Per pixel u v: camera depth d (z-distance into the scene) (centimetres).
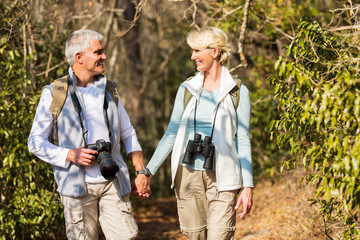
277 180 783
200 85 351
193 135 349
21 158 497
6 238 507
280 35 760
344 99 291
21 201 502
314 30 356
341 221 425
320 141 340
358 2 534
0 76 530
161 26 1235
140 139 1229
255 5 721
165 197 1136
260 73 812
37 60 600
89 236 344
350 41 397
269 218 623
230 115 342
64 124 335
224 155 338
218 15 754
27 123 525
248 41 798
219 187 337
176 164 349
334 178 305
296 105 346
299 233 522
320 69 353
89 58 338
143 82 1361
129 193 349
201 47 342
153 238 670
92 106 343
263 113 762
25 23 578
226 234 342
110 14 855
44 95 340
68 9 720
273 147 760
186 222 354
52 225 559
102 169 321
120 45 1300
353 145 301
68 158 328
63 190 334
